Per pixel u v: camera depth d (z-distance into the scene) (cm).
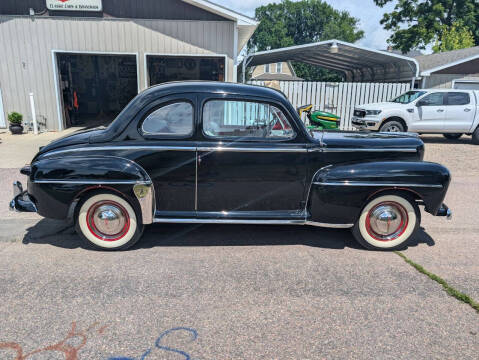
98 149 380
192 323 278
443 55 2191
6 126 1346
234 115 386
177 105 381
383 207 406
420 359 245
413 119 1217
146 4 1268
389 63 1867
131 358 240
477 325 283
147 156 381
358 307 303
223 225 486
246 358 242
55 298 306
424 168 394
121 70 2064
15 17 1255
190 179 391
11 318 279
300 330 272
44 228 465
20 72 1298
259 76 4769
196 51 1314
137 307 296
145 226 477
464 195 647
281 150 390
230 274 353
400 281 347
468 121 1222
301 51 1692
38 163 382
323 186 392
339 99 1551
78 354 242
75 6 1251
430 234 473
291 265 375
